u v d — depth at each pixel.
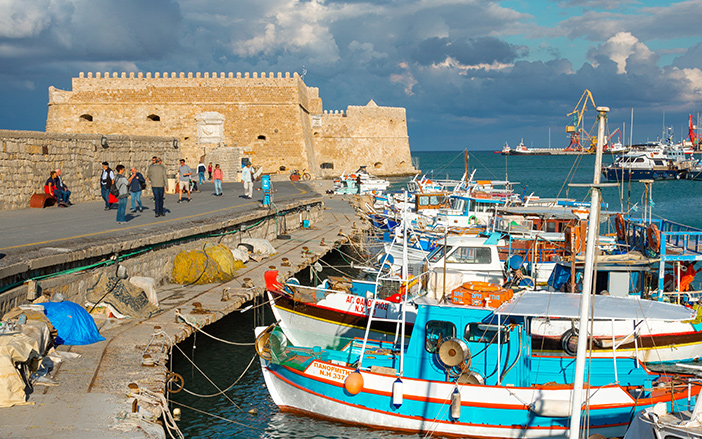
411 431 13.55
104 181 27.53
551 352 14.23
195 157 74.44
